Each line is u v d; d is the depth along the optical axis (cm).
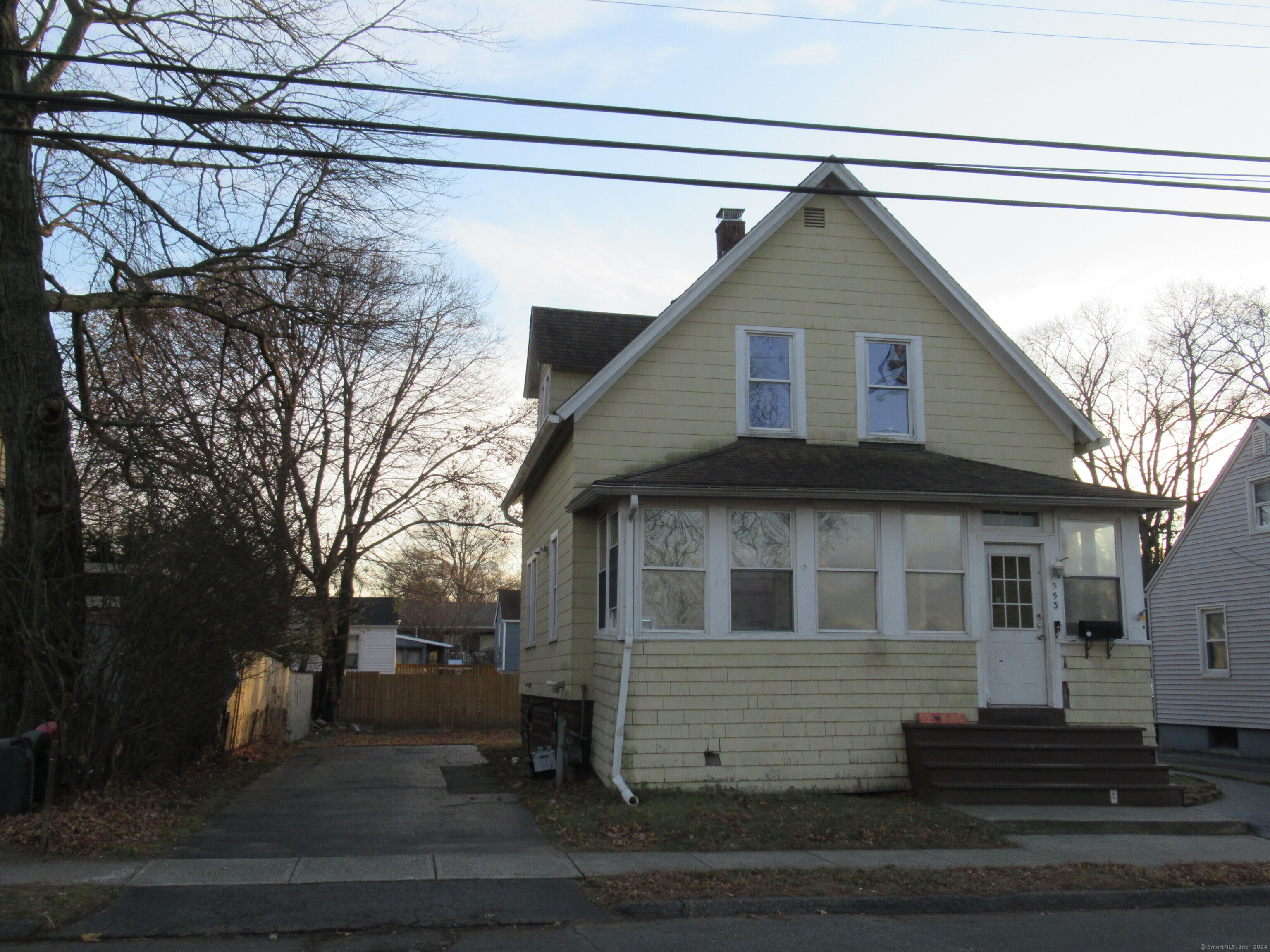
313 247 1468
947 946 747
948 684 1362
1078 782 1288
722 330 1526
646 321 1898
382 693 3025
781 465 1407
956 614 1391
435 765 1900
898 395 1569
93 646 1105
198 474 1288
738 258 1528
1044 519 1424
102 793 1117
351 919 786
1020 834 1153
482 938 754
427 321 2745
